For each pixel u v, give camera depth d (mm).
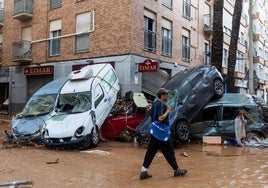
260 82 49156
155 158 10133
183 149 11695
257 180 7121
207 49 30531
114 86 15125
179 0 25438
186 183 7023
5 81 28000
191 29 27156
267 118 14219
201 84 13492
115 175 8102
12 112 27188
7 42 28047
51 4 24781
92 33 21875
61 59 23734
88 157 10562
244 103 13039
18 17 26359
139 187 6914
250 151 11125
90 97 13320
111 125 13867
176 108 12422
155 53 22266
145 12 21578
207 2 30141
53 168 8953
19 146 12672
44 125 12812
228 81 18734
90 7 22109
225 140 12742
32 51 25859
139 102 14531
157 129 7504
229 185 6750
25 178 7875
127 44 20016
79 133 11969
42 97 15039
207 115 13242
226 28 35375
